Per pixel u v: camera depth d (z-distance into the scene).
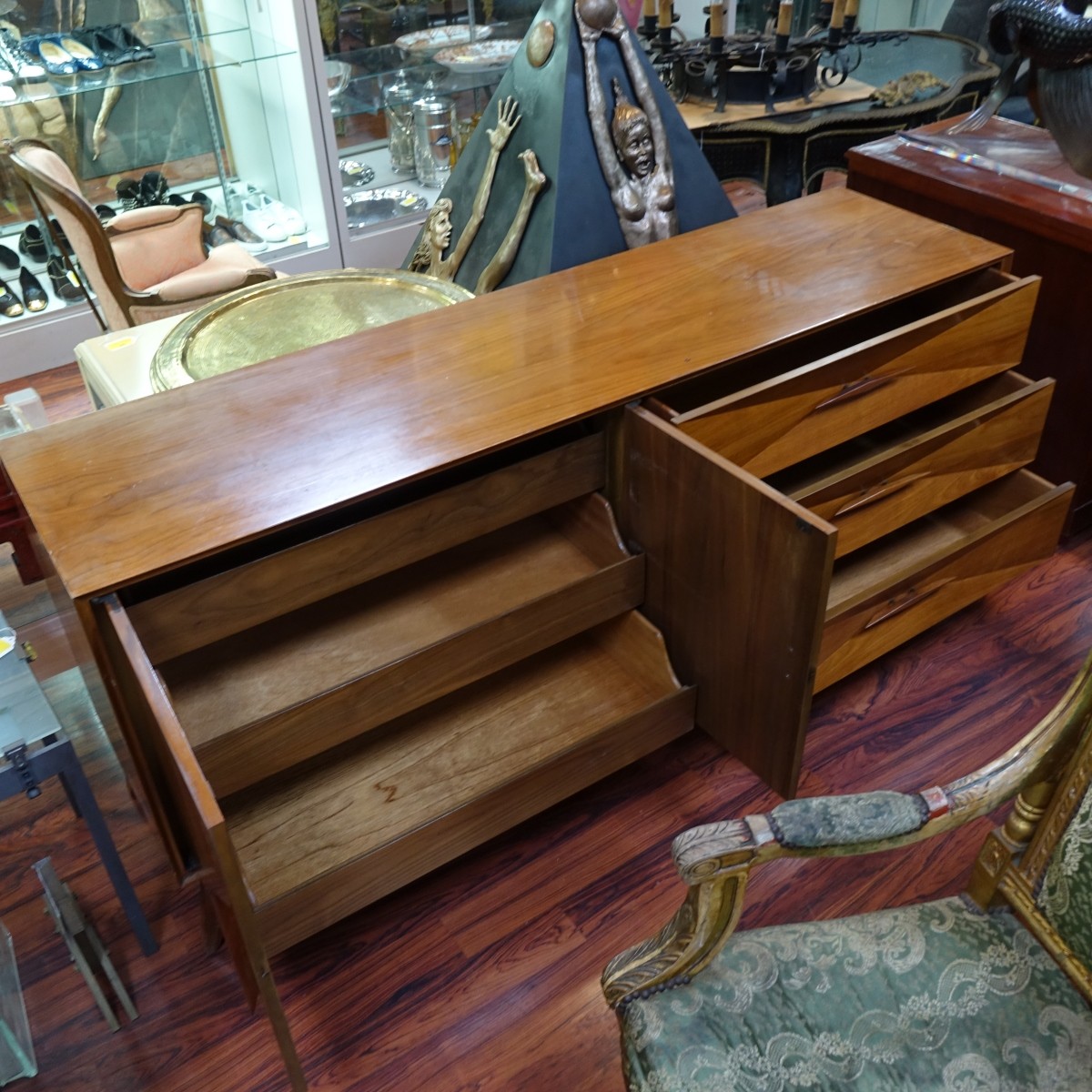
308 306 2.12
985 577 2.08
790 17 3.03
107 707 1.47
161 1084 1.53
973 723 2.05
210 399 1.68
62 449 1.57
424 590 1.84
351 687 1.54
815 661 1.54
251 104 3.54
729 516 1.54
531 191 2.27
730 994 1.14
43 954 1.69
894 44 3.58
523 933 1.71
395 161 3.86
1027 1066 1.08
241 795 1.74
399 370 1.73
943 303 2.13
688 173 2.41
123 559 1.35
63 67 3.15
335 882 1.51
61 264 3.43
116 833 1.88
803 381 1.75
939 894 1.75
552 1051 1.55
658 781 1.95
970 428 1.96
